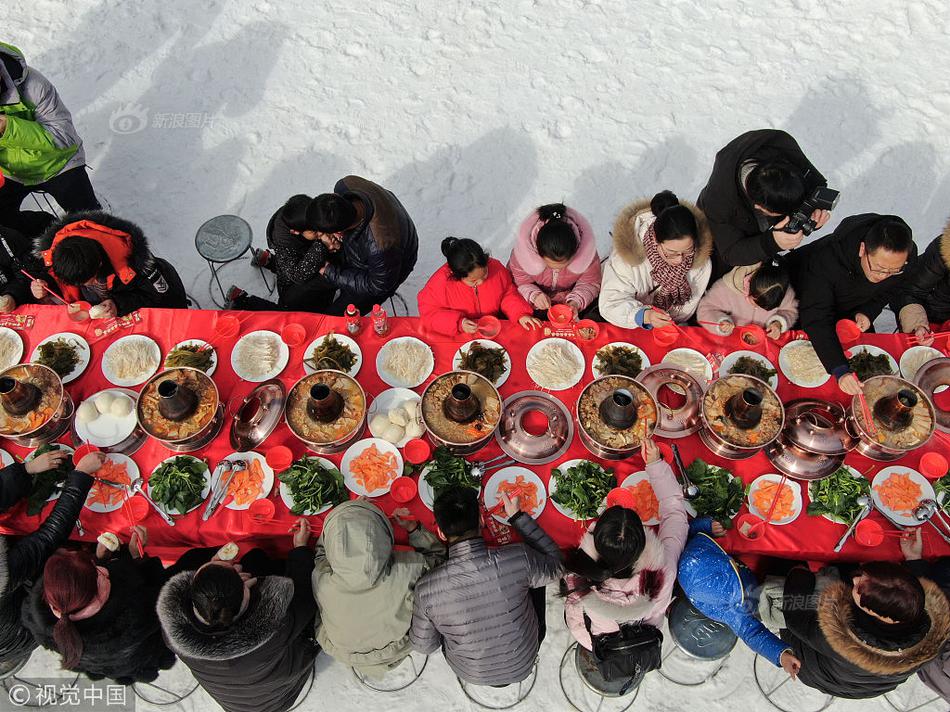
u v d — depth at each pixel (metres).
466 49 6.09
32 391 3.28
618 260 3.78
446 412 3.25
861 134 5.70
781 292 3.59
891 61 6.01
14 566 2.93
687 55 6.05
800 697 3.96
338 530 2.91
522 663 3.13
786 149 3.57
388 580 2.98
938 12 6.21
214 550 3.37
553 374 3.52
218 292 5.20
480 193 5.52
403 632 3.07
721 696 3.98
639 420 3.27
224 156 5.65
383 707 3.98
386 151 5.67
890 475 3.28
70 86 5.93
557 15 6.24
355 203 3.88
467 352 3.58
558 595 3.30
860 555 3.14
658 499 3.16
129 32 6.14
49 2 6.24
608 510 2.84
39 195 5.56
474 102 5.85
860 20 6.19
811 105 5.82
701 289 3.83
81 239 3.52
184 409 3.22
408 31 6.18
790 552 3.14
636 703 3.97
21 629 3.29
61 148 4.51
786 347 3.62
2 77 4.17
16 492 3.13
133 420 3.36
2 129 4.25
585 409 3.30
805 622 3.13
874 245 3.26
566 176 5.57
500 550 2.95
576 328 3.65
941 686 3.34
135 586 3.13
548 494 3.25
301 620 3.12
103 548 3.21
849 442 3.24
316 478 3.22
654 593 2.94
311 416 3.26
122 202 5.48
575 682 4.00
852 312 3.91
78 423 3.34
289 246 4.23
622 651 3.00
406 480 3.24
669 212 3.36
